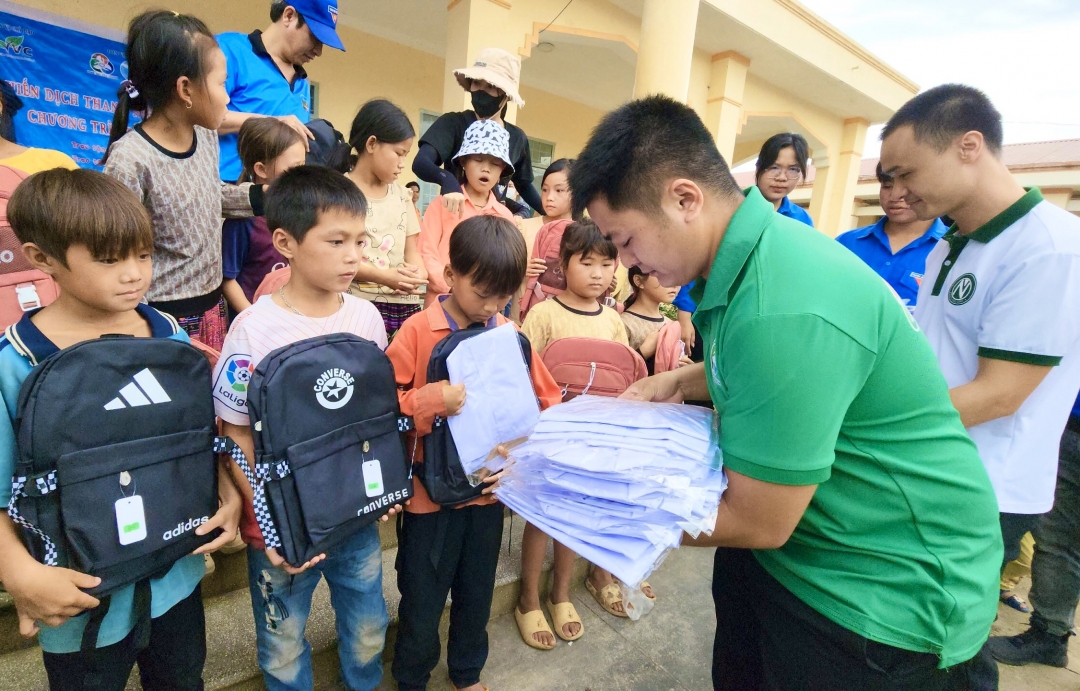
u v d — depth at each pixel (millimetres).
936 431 880
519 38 4848
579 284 1888
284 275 1665
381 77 5535
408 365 1413
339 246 1205
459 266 1319
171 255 1467
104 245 890
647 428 936
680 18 4191
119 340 919
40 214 858
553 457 883
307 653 1364
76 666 977
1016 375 1232
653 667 1786
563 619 1874
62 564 855
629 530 811
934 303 1492
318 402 1104
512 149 2752
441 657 1723
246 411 1151
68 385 850
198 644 1169
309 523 1073
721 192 867
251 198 1703
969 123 1251
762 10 5844
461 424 1275
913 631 875
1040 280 1194
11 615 1392
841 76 7109
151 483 939
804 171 2625
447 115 2562
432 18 5188
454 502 1325
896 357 832
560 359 1710
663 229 872
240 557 1721
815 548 956
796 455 776
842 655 931
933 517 875
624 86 7406
